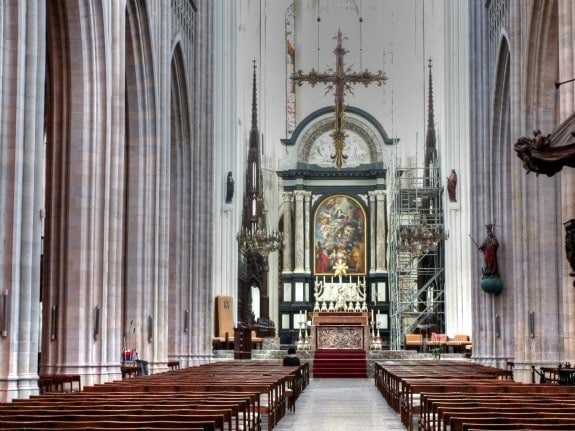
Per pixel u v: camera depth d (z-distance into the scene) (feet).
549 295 98.43
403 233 157.79
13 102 68.33
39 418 39.75
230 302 154.40
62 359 85.40
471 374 85.30
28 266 68.54
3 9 68.23
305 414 81.25
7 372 66.39
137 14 102.78
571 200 81.61
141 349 104.47
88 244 86.99
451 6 159.74
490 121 124.26
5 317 66.85
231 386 63.05
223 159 159.84
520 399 49.26
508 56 116.78
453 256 157.58
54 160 87.51
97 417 39.86
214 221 156.15
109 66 89.15
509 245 122.42
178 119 128.88
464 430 35.24
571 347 83.71
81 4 86.53
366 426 70.74
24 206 68.90
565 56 82.69
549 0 94.94
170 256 129.59
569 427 35.40
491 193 124.88
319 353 152.35
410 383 67.97
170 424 36.76
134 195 106.32
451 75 160.25
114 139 90.43
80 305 85.92
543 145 58.49
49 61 88.02
